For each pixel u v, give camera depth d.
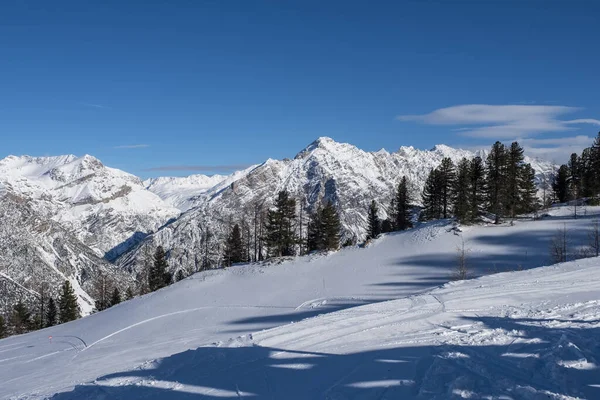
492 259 44.66
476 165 59.91
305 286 44.12
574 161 74.44
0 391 18.64
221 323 34.00
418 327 12.30
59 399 9.41
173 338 29.30
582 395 7.00
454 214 61.00
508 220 57.88
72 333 39.38
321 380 8.68
